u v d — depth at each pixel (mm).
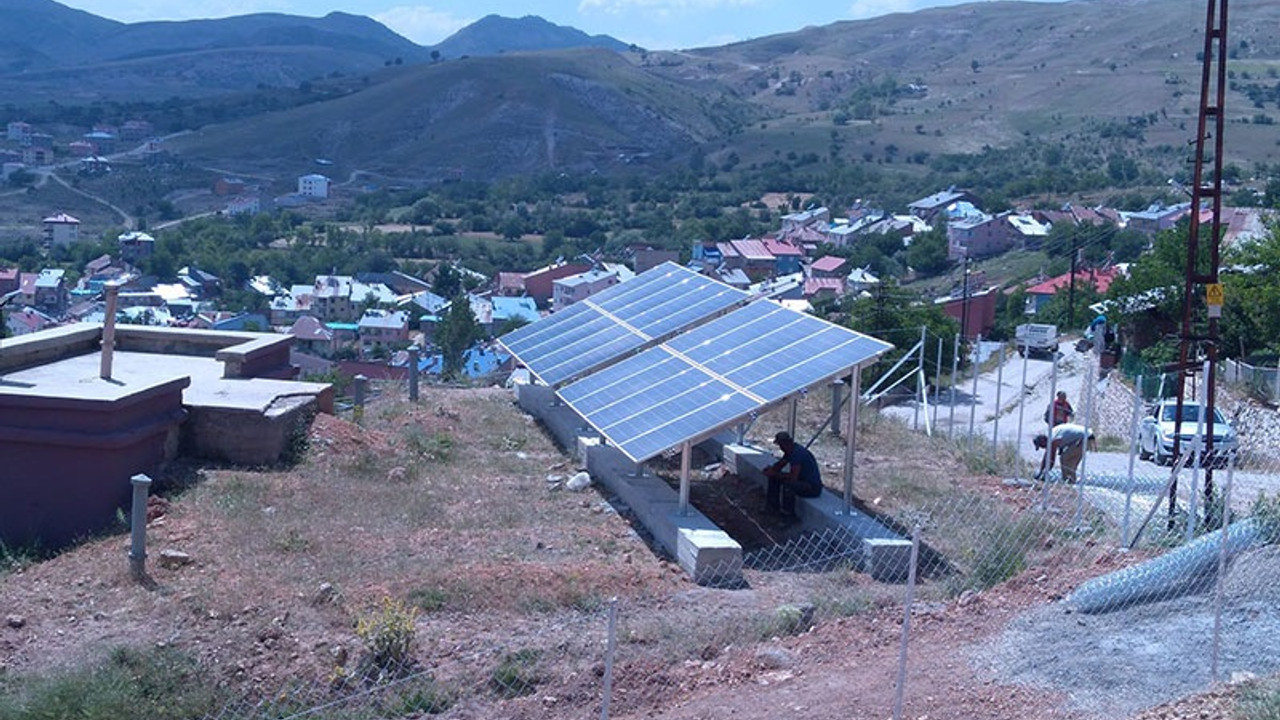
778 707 8766
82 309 75375
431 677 9438
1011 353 50906
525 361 19453
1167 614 10047
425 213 137375
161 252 94438
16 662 9773
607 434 14188
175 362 18969
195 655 9734
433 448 17062
